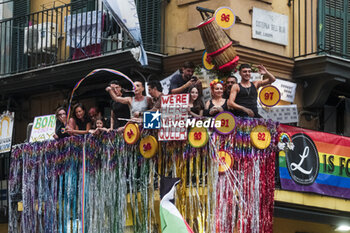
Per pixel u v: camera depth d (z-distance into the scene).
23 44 26.48
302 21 24.08
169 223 20.81
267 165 21.03
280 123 21.66
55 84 25.20
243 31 23.20
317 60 23.12
